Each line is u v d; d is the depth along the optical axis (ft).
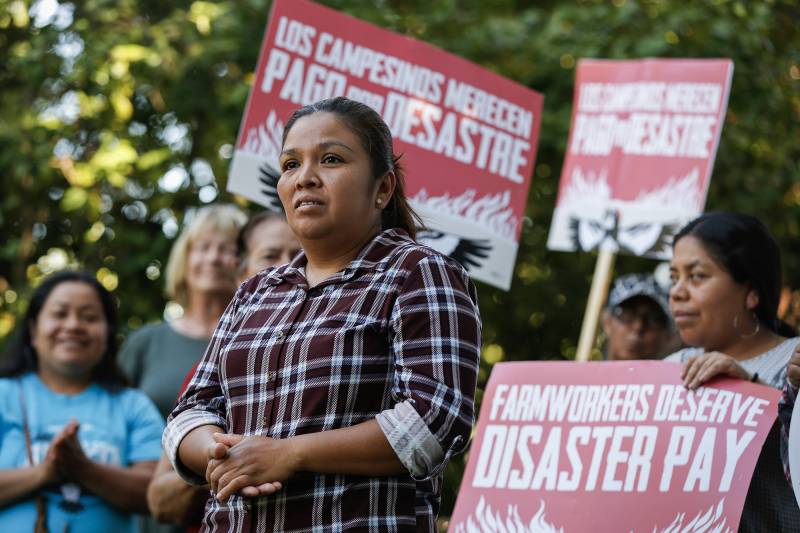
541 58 58.03
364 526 17.53
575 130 36.42
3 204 57.47
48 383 31.99
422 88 33.01
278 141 31.78
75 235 58.90
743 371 24.14
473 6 61.11
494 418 25.68
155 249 56.95
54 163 56.59
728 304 25.66
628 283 37.81
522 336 62.95
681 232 26.40
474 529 24.99
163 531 33.24
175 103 57.72
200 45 56.13
